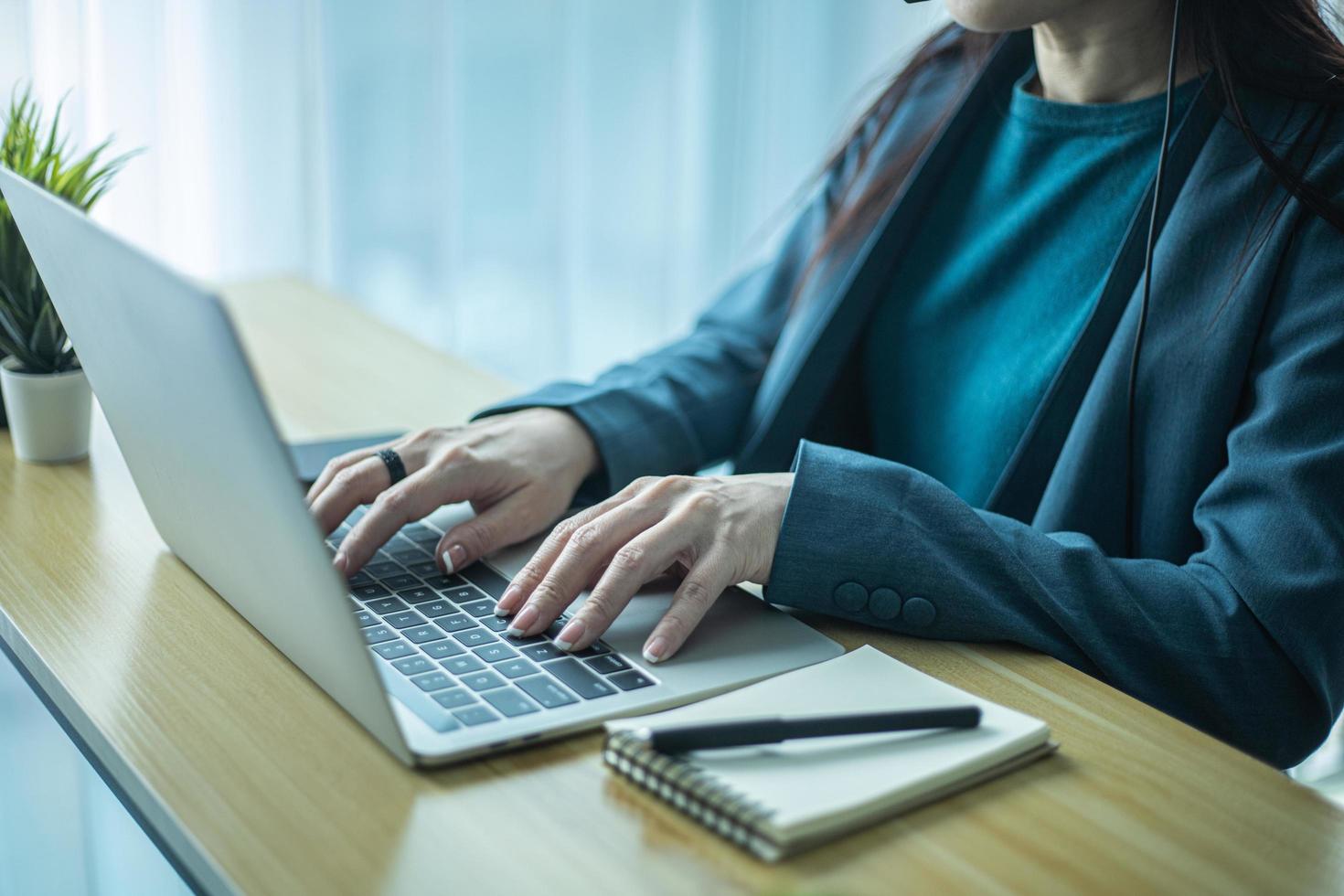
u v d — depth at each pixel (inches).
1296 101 33.2
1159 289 33.3
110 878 38.8
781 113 100.3
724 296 47.4
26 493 33.8
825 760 21.1
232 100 70.7
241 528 22.6
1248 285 31.7
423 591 27.9
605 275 100.0
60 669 24.3
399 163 84.6
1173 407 32.7
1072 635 27.2
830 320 40.8
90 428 36.7
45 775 39.1
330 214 81.9
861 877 18.7
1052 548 28.8
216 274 72.5
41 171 37.0
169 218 68.6
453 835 19.4
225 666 24.7
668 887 18.3
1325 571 27.4
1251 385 31.8
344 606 19.9
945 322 40.9
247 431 18.9
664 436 37.6
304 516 19.0
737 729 21.2
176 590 28.3
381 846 19.1
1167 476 32.9
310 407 42.8
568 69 92.5
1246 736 27.6
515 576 28.6
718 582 26.4
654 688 23.7
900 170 42.8
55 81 60.2
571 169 94.8
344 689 22.4
